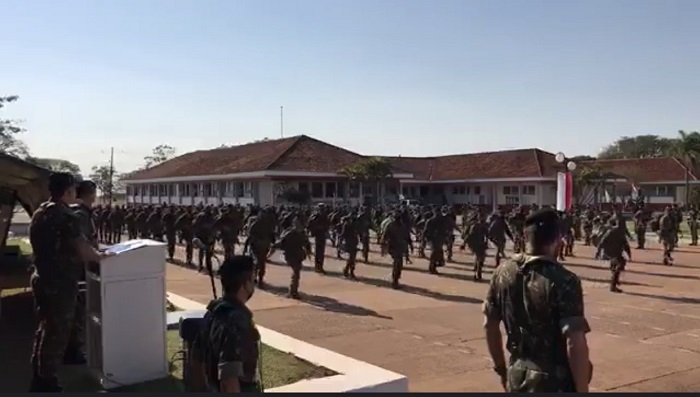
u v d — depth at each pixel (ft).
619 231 46.26
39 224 17.48
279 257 69.77
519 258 11.41
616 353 28.22
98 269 19.75
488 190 174.19
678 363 26.50
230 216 56.70
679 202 176.96
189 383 12.35
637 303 41.37
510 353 11.43
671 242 64.44
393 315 36.94
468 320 35.53
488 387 22.97
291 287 43.32
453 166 189.78
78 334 22.24
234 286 11.29
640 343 30.14
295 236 43.32
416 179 182.09
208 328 11.15
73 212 17.97
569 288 10.52
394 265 48.11
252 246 47.93
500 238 61.93
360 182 155.94
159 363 20.17
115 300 19.51
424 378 24.16
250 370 10.95
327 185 155.84
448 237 60.90
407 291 46.50
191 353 12.05
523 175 162.50
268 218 48.47
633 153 300.61
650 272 58.39
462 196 181.27
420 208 100.99
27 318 29.71
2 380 20.01
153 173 212.84
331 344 29.66
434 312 37.96
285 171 146.61
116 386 19.29
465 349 28.71
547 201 161.48
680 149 171.01
